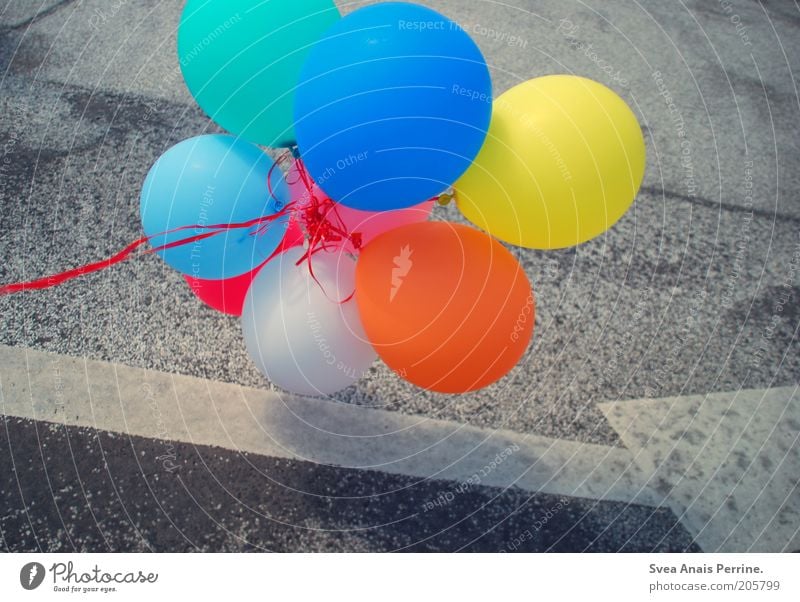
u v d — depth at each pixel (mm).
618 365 2529
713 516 2184
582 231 1646
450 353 1589
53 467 2135
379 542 2070
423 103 1385
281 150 2758
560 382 2473
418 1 3699
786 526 2174
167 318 2500
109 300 2529
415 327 1576
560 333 2596
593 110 1569
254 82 1563
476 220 1700
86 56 3287
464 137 1443
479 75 1456
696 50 3689
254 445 2230
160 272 2613
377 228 1799
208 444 2221
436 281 1581
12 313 2477
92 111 3080
